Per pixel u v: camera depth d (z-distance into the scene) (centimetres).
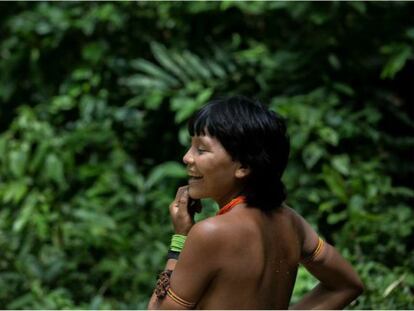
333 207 834
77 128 947
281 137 382
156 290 382
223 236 364
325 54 937
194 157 378
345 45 940
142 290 781
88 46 978
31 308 728
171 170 867
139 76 950
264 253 374
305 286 673
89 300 781
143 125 958
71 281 789
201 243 364
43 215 859
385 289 658
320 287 434
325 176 817
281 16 995
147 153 966
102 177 905
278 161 382
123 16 991
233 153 371
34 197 876
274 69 945
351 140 892
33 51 1004
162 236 834
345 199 801
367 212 798
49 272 787
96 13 986
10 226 869
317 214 809
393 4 938
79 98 995
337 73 933
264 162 375
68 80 998
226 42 992
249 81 955
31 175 918
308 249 416
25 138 936
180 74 936
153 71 930
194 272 366
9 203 902
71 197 918
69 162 922
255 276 369
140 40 1002
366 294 646
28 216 836
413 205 871
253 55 940
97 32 1009
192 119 383
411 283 667
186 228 403
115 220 863
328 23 945
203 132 375
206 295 372
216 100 385
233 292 367
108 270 793
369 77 947
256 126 372
